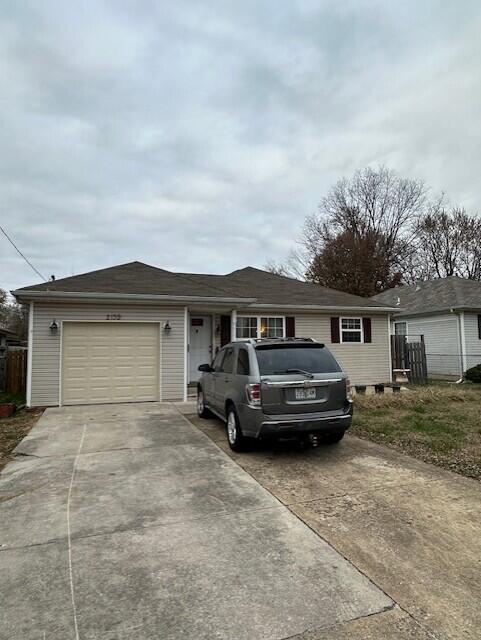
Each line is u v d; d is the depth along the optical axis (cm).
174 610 256
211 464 569
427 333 2083
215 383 769
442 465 554
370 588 278
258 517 395
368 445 664
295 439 592
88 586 283
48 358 1056
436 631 236
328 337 1545
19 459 605
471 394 1148
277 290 1636
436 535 356
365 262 3556
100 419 881
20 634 235
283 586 281
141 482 498
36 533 368
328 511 408
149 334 1131
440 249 3722
